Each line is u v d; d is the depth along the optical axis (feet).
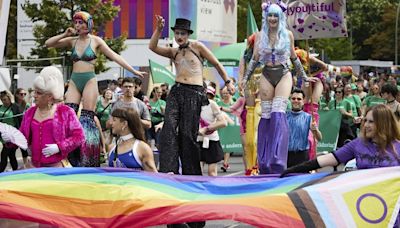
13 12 273.95
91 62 72.02
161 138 64.34
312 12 104.53
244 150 96.07
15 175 49.60
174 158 63.77
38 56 215.31
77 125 59.47
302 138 74.02
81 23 71.31
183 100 64.44
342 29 103.86
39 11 209.97
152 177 49.08
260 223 41.57
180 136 64.34
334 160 49.75
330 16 104.17
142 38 248.52
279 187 47.37
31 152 59.47
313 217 42.68
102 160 90.89
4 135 57.57
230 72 163.63
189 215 42.52
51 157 58.65
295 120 74.33
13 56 275.18
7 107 113.70
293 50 70.85
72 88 71.97
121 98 85.76
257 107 93.97
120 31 249.75
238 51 165.37
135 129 57.67
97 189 45.32
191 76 64.90
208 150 91.81
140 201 44.11
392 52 578.66
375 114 47.80
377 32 592.19
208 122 91.61
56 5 208.44
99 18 208.13
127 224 43.86
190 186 48.37
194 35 168.14
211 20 173.99
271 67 69.21
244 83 72.02
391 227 44.16
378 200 44.45
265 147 68.85
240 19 327.67
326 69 97.96
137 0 247.09
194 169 64.54
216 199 44.80
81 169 50.85
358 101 124.77
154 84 128.98
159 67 139.44
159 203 43.88
